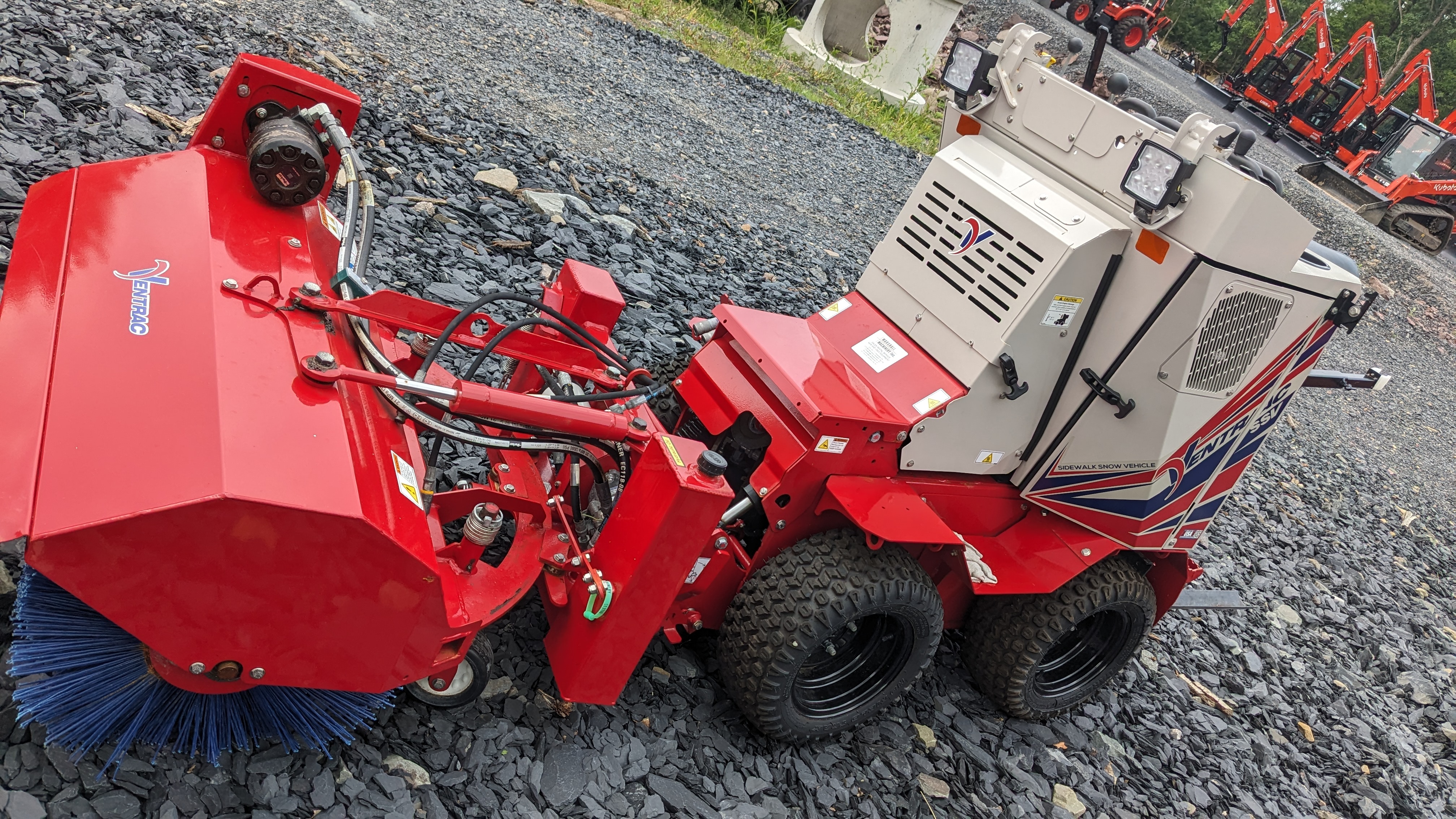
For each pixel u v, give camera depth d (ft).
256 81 9.14
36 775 6.63
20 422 6.02
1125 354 10.25
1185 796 13.01
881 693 10.48
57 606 6.49
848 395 9.96
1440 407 42.19
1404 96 150.00
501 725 8.77
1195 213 9.30
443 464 11.44
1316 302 10.74
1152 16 84.79
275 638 6.47
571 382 9.94
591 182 22.22
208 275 7.44
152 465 5.80
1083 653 12.97
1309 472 28.99
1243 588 20.17
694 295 19.39
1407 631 21.48
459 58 27.20
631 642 8.45
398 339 10.60
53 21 17.40
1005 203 10.27
